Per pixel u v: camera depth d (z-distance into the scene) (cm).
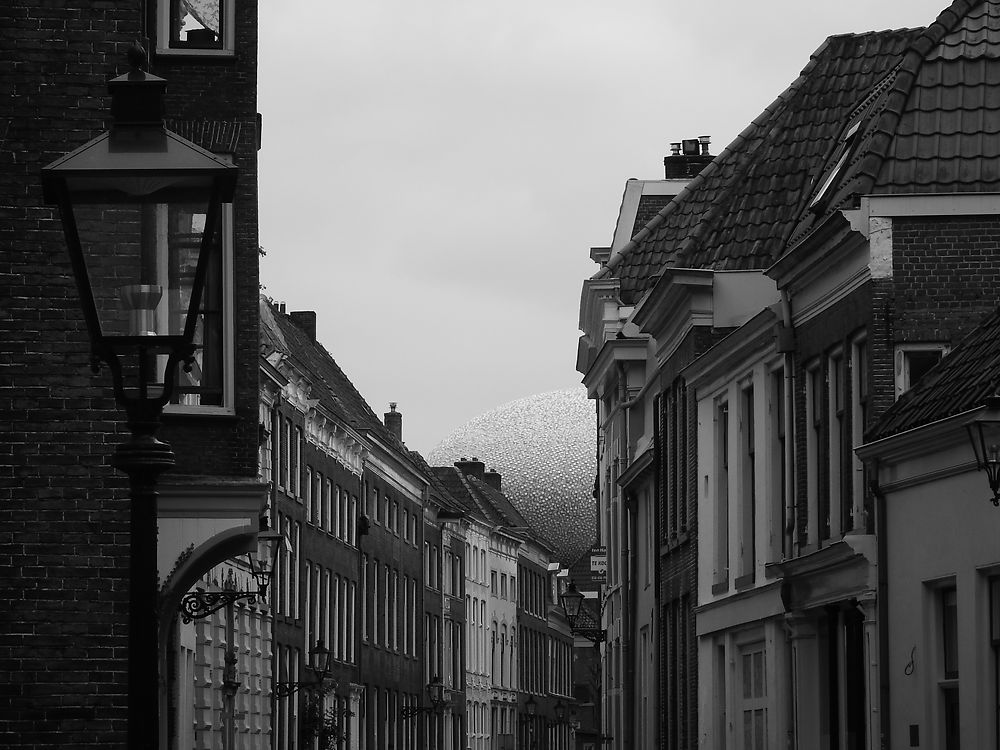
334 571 8612
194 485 2912
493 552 14288
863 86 4712
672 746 4909
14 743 2416
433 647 11931
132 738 1398
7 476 2459
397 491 10575
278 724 7150
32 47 2558
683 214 5831
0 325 2480
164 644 3058
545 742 16112
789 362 3622
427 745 11562
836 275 3294
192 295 1445
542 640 16188
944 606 2823
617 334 5866
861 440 3175
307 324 10119
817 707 3491
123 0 2589
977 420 2527
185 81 3089
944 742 2805
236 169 1459
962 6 3347
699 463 4400
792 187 4616
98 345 1446
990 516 2612
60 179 1444
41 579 2444
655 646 5197
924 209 3062
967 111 3203
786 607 3538
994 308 3036
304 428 7844
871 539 3053
